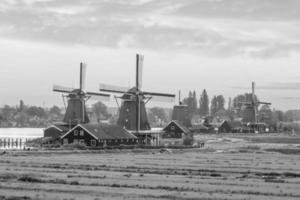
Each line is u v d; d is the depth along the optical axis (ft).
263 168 236.43
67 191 148.36
